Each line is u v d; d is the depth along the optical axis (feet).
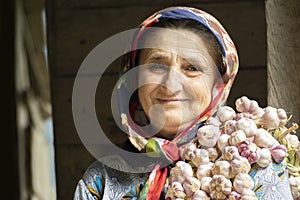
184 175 8.44
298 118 10.73
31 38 21.16
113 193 8.80
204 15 9.11
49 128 24.13
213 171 8.41
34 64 21.91
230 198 8.20
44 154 23.81
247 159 8.38
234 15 12.75
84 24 12.97
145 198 8.59
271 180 8.39
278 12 11.12
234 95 12.64
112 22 12.95
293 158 8.95
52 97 12.98
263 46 12.66
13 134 20.06
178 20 8.97
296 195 8.71
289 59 10.97
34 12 20.49
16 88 19.90
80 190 8.92
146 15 12.90
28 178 21.97
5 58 19.48
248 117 8.83
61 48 13.01
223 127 8.80
